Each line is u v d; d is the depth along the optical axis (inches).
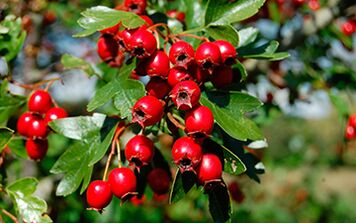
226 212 9.8
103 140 10.4
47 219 10.9
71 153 10.3
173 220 26.5
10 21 12.4
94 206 9.7
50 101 11.4
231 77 9.8
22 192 11.1
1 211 11.4
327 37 18.4
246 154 10.9
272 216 37.8
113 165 13.5
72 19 19.2
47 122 11.1
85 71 12.8
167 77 9.4
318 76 17.9
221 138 10.9
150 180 11.2
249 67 16.2
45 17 18.6
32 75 18.1
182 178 9.5
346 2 16.7
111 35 10.8
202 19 11.2
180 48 9.2
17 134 12.7
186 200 24.0
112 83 9.6
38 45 18.4
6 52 12.1
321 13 16.8
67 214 18.9
